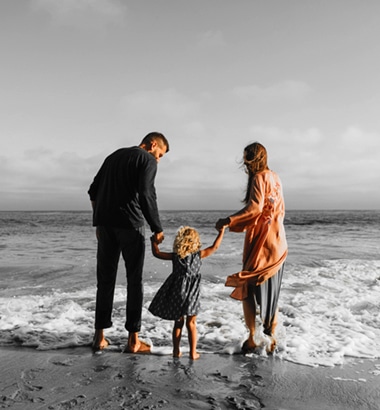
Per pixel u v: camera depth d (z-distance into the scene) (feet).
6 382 9.58
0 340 13.03
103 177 12.50
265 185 12.00
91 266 30.22
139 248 12.24
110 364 10.93
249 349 12.07
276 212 12.09
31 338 13.20
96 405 8.40
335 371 10.58
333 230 81.41
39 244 49.29
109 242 12.40
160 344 12.82
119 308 17.67
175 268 11.71
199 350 12.26
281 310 17.17
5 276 26.07
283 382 9.80
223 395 9.00
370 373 10.48
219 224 12.00
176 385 9.52
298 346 12.40
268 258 11.86
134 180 12.09
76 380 9.75
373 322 15.64
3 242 52.34
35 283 23.84
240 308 17.47
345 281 24.64
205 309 17.26
